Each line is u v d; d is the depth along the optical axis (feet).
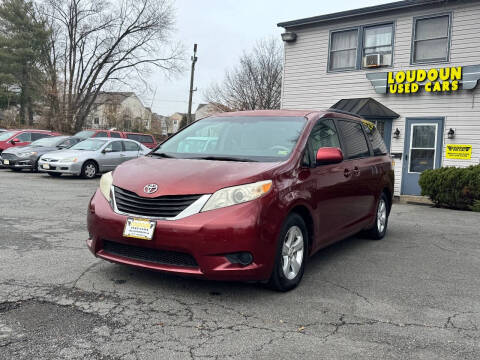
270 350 9.29
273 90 127.34
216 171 12.55
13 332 9.67
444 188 34.32
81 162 48.11
